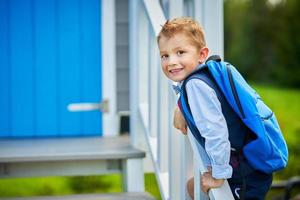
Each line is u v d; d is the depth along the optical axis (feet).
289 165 29.84
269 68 43.04
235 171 8.29
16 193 25.80
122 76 16.89
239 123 8.14
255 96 8.29
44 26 16.37
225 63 8.24
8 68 16.28
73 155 12.68
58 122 16.51
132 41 13.82
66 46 16.47
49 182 26.11
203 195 8.82
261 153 8.04
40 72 16.40
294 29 42.24
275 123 8.38
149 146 12.01
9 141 15.46
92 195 12.26
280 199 16.52
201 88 7.91
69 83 16.51
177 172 10.14
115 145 14.29
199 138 8.25
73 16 16.48
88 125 16.63
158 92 11.18
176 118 9.02
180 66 8.43
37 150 13.33
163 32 8.58
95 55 16.62
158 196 25.12
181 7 10.61
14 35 16.26
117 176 26.68
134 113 13.73
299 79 41.32
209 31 11.11
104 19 16.62
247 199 8.38
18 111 16.35
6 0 16.21
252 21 44.24
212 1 11.09
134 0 13.60
